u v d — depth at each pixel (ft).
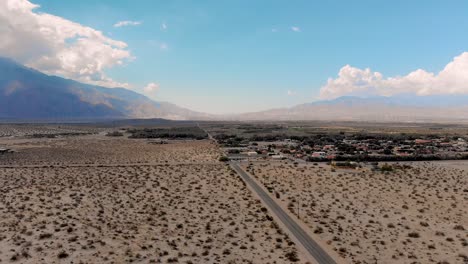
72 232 195.72
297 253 174.09
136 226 208.33
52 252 168.45
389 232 206.49
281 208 250.98
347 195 291.99
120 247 176.14
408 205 263.70
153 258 164.66
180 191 300.40
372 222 223.51
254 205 257.75
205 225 212.43
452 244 189.47
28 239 183.62
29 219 215.10
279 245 183.52
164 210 242.78
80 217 223.10
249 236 195.31
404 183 340.80
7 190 291.58
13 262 156.87
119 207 247.70
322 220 225.97
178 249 176.14
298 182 342.03
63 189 298.97
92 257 164.04
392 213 243.40
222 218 226.38
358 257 170.81
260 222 220.02
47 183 323.57
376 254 174.91
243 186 320.50
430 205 264.52
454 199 281.95
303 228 209.67
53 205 248.73
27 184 317.83
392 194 297.12
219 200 271.90
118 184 324.60
